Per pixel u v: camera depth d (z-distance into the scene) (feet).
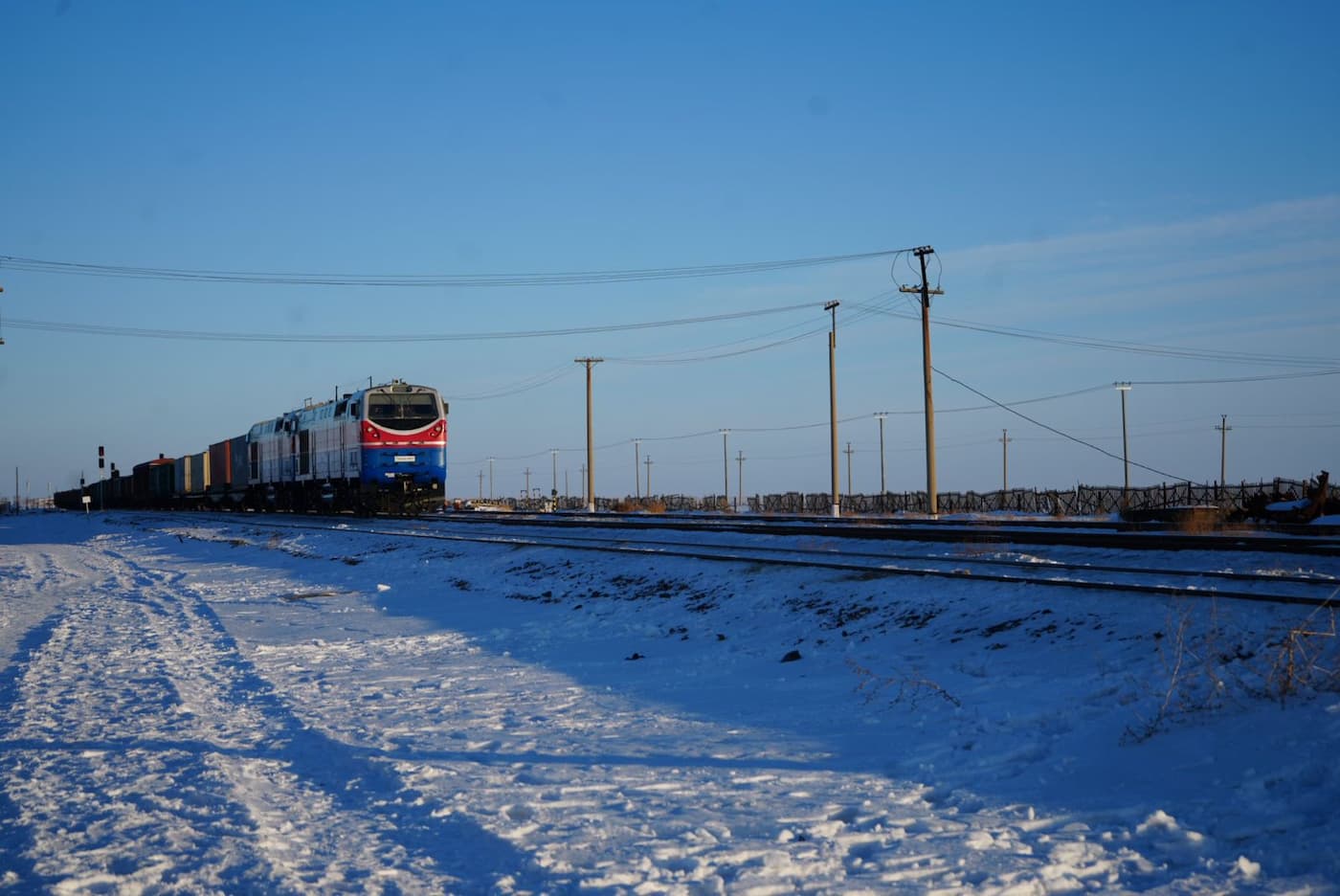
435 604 72.13
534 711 37.58
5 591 100.01
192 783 28.86
